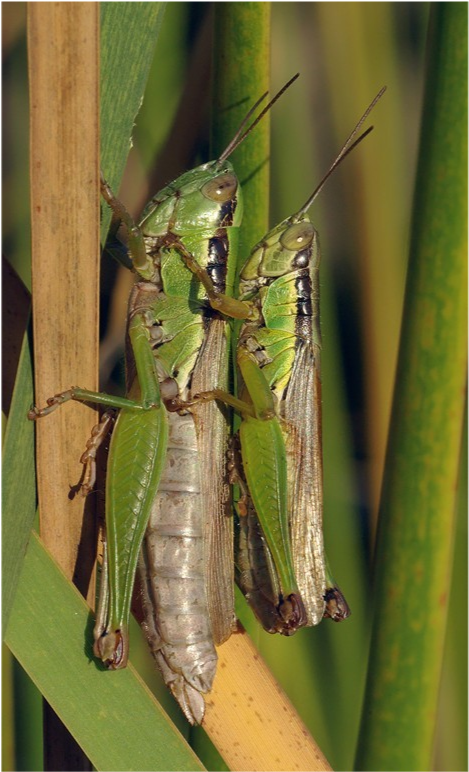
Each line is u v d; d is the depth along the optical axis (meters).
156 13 0.23
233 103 0.24
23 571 0.23
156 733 0.23
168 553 0.24
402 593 0.24
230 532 0.24
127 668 0.23
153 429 0.23
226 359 0.24
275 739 0.23
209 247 0.24
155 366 0.24
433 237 0.24
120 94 0.23
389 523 0.24
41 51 0.22
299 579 0.24
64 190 0.23
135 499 0.23
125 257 0.24
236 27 0.24
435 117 0.24
